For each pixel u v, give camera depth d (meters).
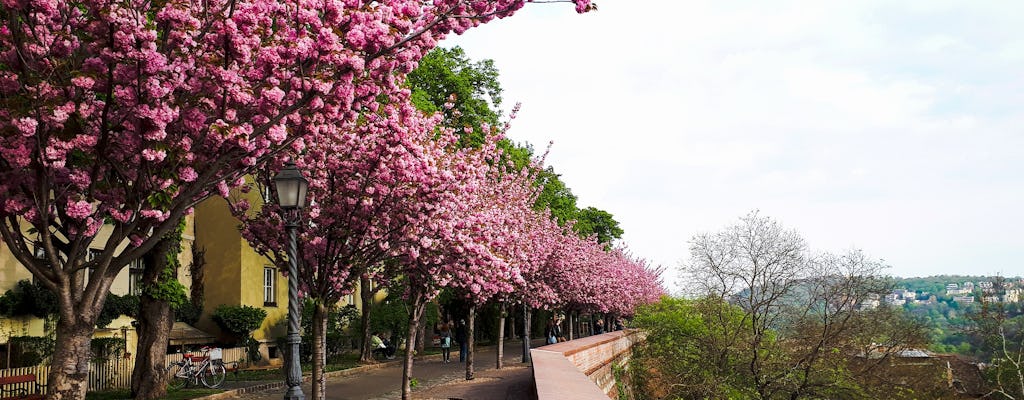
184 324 30.25
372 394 20.84
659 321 38.62
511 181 28.56
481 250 17.08
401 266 17.64
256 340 32.16
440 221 15.50
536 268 29.03
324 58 9.17
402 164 13.82
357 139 14.30
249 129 9.38
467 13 10.43
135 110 8.74
